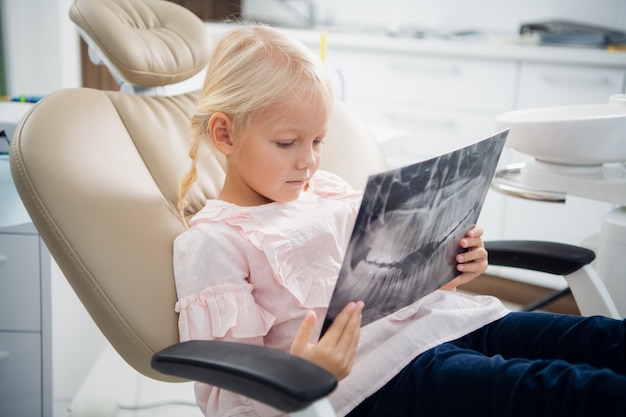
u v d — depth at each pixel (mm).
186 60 1292
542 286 2416
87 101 1090
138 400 1740
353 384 958
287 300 997
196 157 1095
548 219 2334
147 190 1067
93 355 1701
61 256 938
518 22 2771
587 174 1382
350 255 773
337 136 1380
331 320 843
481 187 997
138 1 1294
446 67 2449
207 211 1033
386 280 871
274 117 968
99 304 934
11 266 1312
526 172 1421
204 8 3021
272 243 988
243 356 774
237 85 992
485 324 1078
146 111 1191
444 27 2928
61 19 2209
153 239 1004
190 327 953
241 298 957
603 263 1317
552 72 2270
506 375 887
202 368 775
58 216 938
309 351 832
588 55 2186
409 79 2533
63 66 2242
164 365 822
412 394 956
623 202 1317
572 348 1016
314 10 3154
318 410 725
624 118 1273
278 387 701
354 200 1144
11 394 1366
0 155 1378
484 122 2434
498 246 1230
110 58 1196
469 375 912
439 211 889
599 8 2602
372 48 2568
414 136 2582
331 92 1015
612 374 823
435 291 1126
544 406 851
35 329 1341
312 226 1025
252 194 1065
